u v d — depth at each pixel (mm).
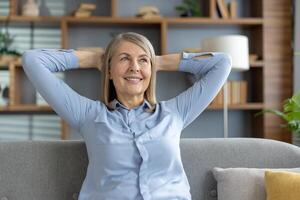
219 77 1777
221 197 1671
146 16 3779
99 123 1613
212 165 1779
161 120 1650
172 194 1570
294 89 3773
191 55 1823
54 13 4020
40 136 4066
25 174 1694
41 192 1691
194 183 1762
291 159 1813
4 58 3748
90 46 4055
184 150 1788
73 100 1655
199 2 4086
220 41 3086
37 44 4055
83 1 4027
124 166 1563
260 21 3795
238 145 1822
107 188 1559
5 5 3975
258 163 1800
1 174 1684
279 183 1559
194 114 1742
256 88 4004
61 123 3924
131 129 1618
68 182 1712
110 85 1753
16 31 4031
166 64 1830
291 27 3797
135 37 1697
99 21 3748
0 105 3744
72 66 1769
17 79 3885
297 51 3768
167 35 4102
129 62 1672
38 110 3854
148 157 1578
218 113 4168
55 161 1721
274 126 3811
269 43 3809
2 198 1668
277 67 3811
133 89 1668
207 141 1835
